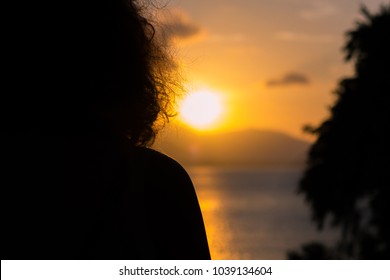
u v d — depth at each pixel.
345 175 20.05
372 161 19.75
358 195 20.08
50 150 1.53
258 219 106.75
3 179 1.50
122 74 1.67
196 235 1.57
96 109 1.63
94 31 1.64
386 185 19.59
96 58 1.63
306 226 93.69
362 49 19.92
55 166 1.51
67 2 1.61
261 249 61.34
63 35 1.60
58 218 1.47
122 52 1.67
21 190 1.49
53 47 1.59
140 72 1.72
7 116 1.57
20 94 1.58
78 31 1.61
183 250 1.56
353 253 19.80
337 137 20.06
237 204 152.75
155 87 1.79
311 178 20.34
